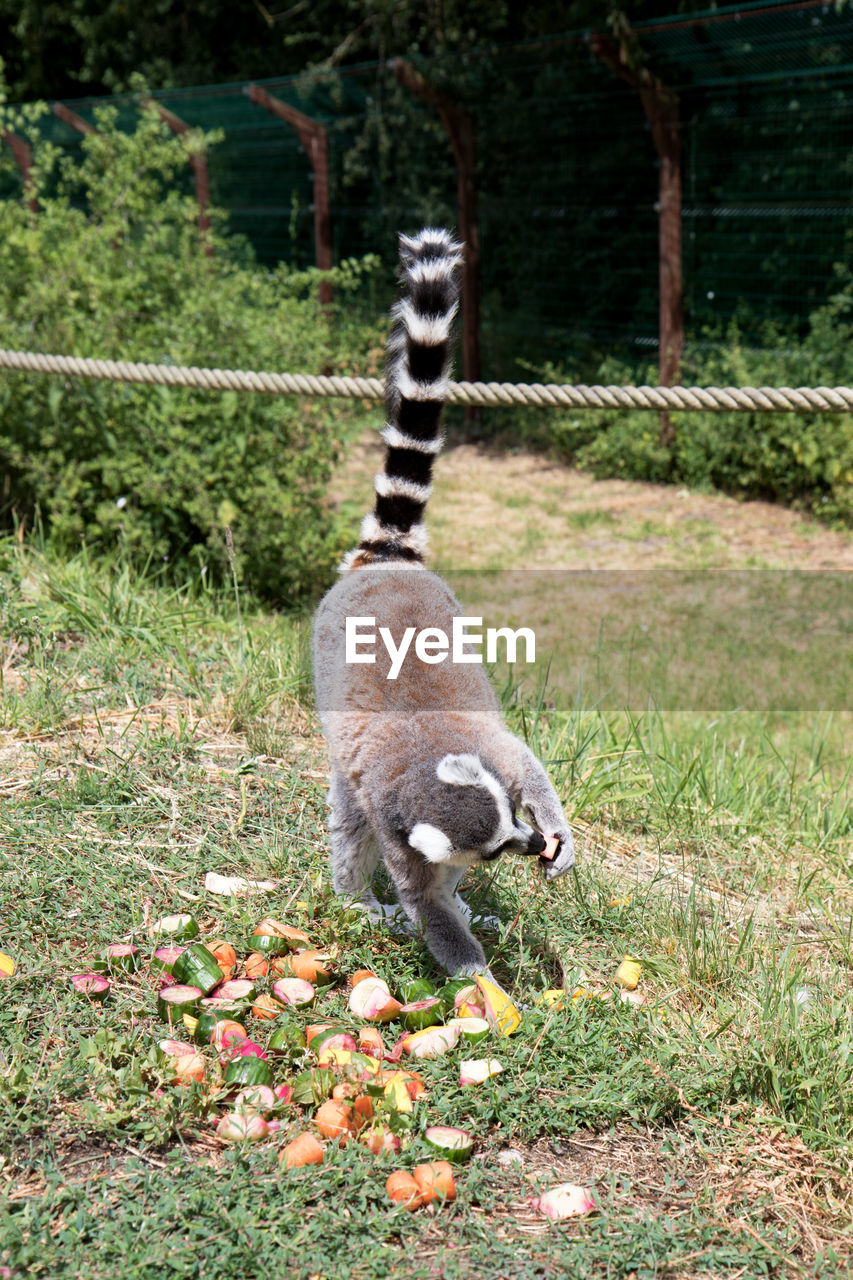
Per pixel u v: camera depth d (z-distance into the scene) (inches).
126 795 154.3
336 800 134.2
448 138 585.0
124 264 327.3
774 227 516.4
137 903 131.6
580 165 563.8
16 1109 99.2
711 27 444.8
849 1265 93.1
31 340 299.1
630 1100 107.7
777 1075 110.6
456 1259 88.1
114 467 281.6
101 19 730.2
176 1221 88.8
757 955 139.9
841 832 188.4
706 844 174.4
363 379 226.1
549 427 510.9
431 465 150.6
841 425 414.6
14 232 312.5
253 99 531.5
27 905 128.3
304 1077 102.7
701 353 479.8
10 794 152.5
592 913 143.3
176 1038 110.0
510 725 201.9
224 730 180.5
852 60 487.2
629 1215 95.3
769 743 225.1
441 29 601.3
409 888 119.0
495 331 584.1
